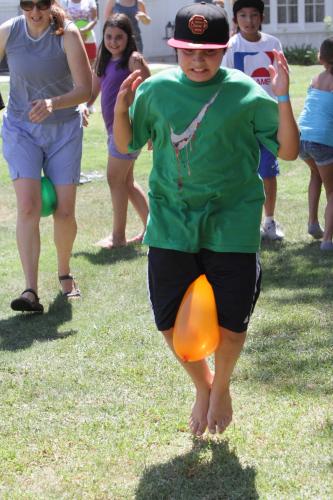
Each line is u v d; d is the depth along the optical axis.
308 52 31.17
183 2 31.95
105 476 4.72
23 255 7.54
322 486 4.48
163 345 6.57
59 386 5.91
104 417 5.41
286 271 8.48
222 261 4.75
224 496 4.47
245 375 5.92
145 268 8.87
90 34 19.53
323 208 11.15
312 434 5.03
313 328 6.77
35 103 7.11
